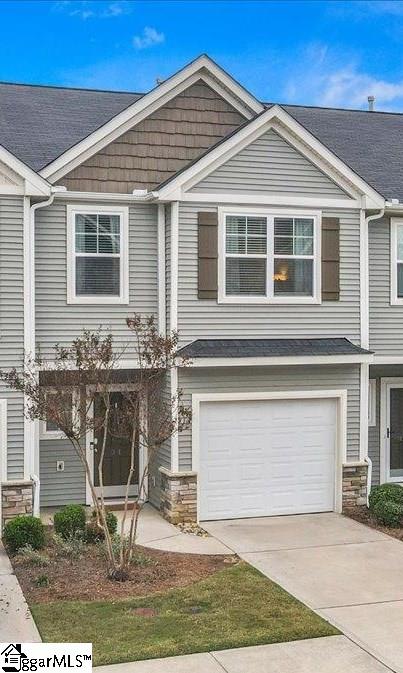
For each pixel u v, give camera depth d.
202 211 14.30
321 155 14.77
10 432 13.33
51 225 14.13
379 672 7.91
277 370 14.68
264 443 14.75
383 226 15.94
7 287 13.38
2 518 13.21
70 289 14.20
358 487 15.17
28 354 13.42
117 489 15.61
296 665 8.03
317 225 14.90
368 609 9.72
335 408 15.18
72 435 10.52
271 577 10.94
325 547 12.56
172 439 14.06
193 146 15.27
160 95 14.93
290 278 14.81
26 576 10.71
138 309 14.65
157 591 10.18
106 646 8.40
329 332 15.05
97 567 11.05
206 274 14.32
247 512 14.64
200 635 8.73
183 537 13.09
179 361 13.76
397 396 17.39
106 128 14.52
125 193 14.66
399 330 16.06
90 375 10.36
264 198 14.55
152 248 14.75
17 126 16.02
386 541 12.96
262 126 14.48
